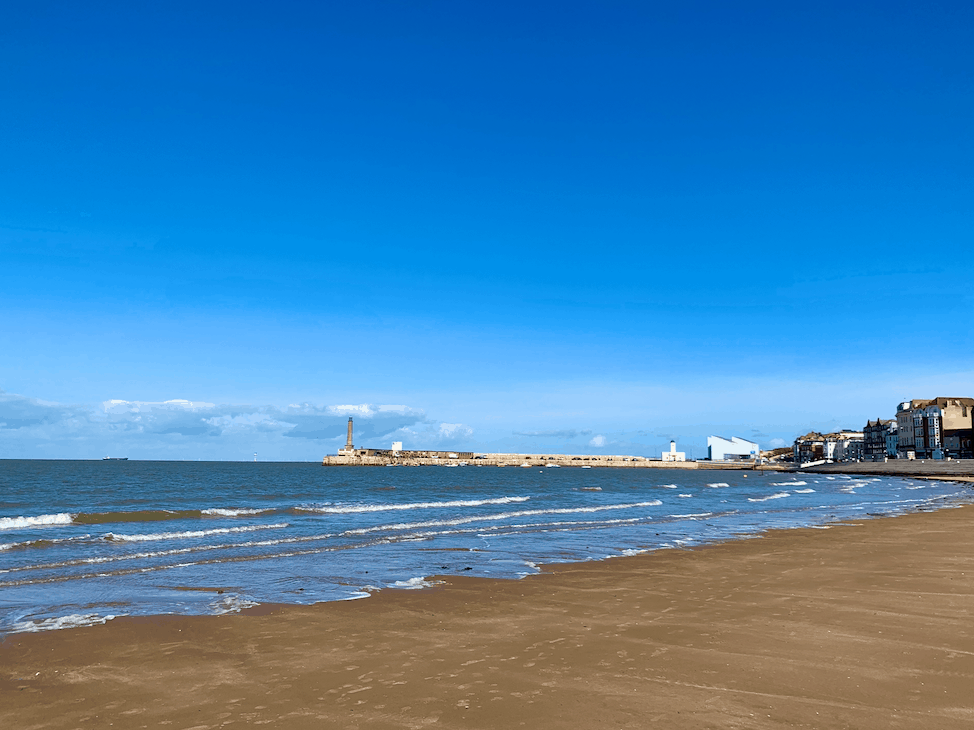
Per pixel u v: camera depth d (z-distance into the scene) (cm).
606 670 713
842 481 9675
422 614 1022
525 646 823
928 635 859
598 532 2280
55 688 672
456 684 670
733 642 830
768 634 873
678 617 987
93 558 1587
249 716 587
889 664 725
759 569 1456
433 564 1540
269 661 765
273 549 1783
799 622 941
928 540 2019
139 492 4972
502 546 1884
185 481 7181
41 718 587
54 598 1131
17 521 2438
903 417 15962
